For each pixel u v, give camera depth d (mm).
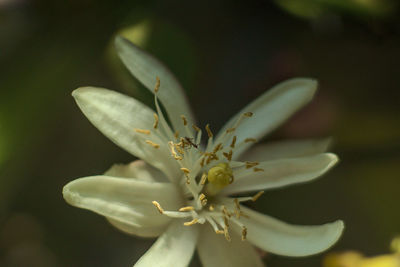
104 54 229
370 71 244
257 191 216
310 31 238
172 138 205
